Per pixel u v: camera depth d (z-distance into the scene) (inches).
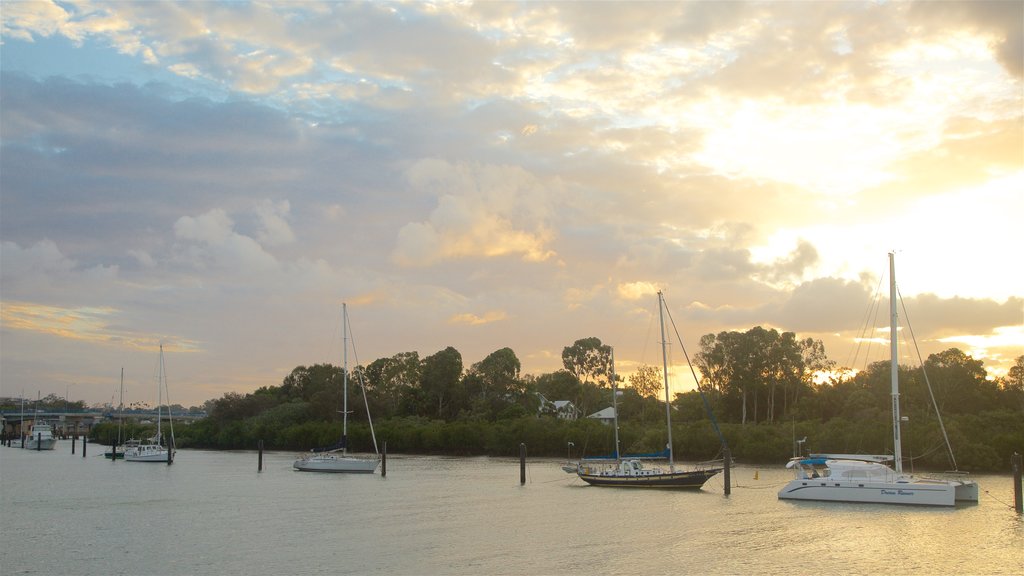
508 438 5570.9
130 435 7839.6
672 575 1587.1
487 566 1672.0
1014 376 5162.4
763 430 4825.3
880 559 1724.9
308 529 2146.9
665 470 3282.5
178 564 1721.2
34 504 2770.7
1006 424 4345.5
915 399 4891.7
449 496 2940.5
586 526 2166.6
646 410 6176.2
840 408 5339.6
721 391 5866.1
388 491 3139.8
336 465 4094.5
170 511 2546.8
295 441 6402.6
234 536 2048.5
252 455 5935.0
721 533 2036.2
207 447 7126.0
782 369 5585.6
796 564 1679.4
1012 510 2416.3
